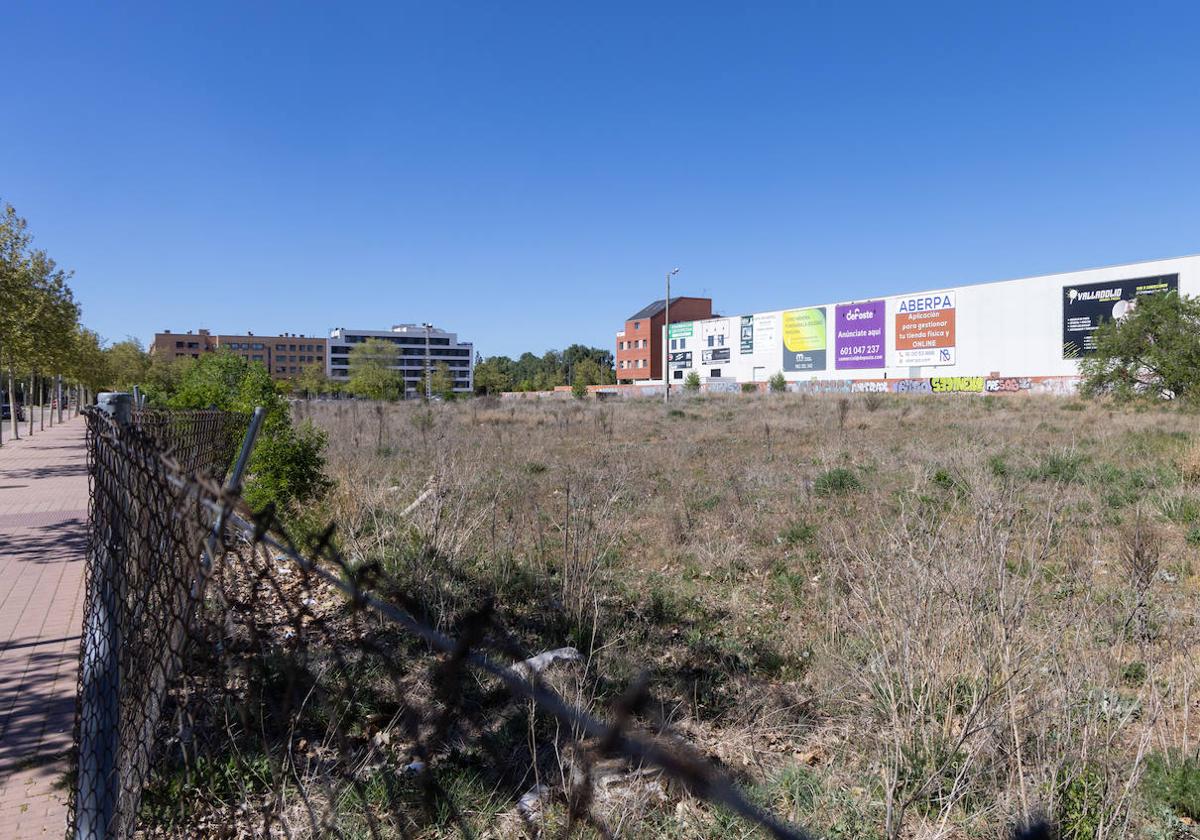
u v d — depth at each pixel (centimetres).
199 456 460
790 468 1161
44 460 1656
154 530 210
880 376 5312
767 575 633
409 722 265
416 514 679
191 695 241
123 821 199
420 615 485
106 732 183
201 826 262
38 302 1991
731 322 6794
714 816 294
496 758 335
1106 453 1179
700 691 417
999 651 337
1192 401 2048
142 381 5056
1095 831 269
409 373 14475
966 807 294
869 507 782
